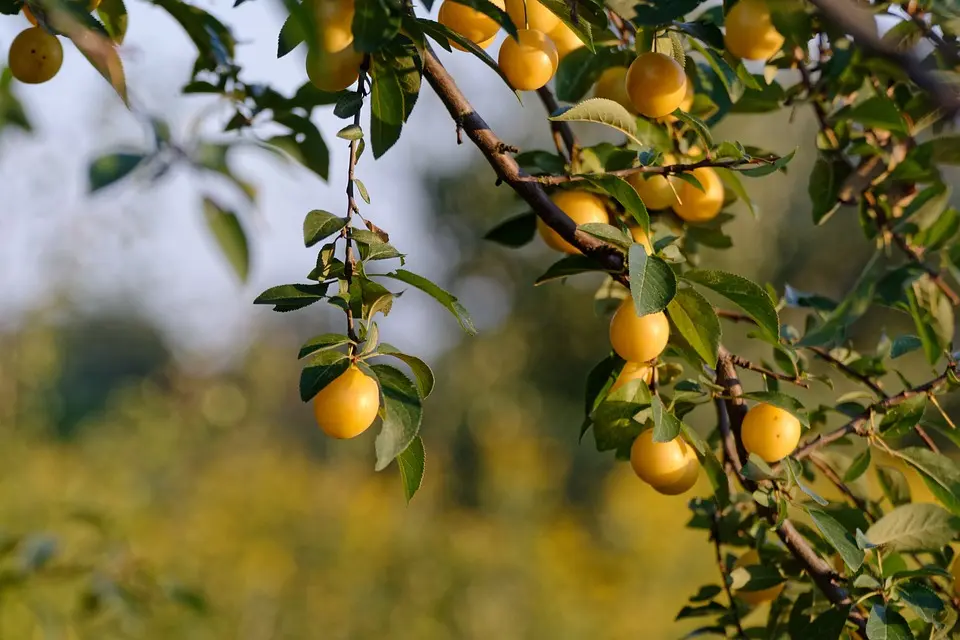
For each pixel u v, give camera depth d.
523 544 4.40
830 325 1.51
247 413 6.39
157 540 3.61
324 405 1.32
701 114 1.51
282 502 4.41
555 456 5.90
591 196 1.45
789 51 1.46
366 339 1.33
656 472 1.41
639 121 1.46
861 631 1.42
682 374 1.45
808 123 5.96
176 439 4.89
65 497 3.43
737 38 1.43
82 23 1.33
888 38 1.45
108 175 1.49
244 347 7.09
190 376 6.79
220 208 1.53
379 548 4.05
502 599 3.84
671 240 1.38
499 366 6.71
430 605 3.79
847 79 1.48
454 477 6.02
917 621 1.45
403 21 1.34
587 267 1.41
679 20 1.43
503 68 1.38
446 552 4.07
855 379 1.50
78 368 7.74
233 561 3.73
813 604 1.44
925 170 1.50
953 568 1.45
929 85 1.31
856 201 1.51
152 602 1.80
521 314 7.09
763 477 1.40
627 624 3.91
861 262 6.15
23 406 4.54
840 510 1.45
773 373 1.43
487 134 1.39
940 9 1.43
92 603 1.73
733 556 1.49
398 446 1.32
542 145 6.86
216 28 1.51
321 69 1.34
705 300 1.37
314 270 1.33
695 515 1.52
